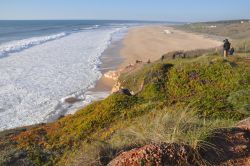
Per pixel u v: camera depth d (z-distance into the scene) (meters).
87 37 106.38
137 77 24.81
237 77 17.00
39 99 31.70
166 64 21.25
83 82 39.25
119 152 7.66
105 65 51.78
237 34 113.75
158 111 12.02
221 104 13.27
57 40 95.50
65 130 14.70
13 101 30.84
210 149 6.42
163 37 104.75
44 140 14.09
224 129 7.17
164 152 6.16
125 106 15.56
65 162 10.22
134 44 81.62
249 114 11.98
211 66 18.69
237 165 6.14
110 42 87.81
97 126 14.17
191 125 7.43
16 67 49.28
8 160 11.23
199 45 82.06
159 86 18.17
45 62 54.28
